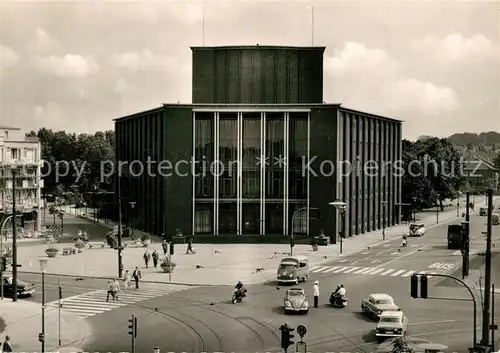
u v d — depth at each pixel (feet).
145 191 309.22
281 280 169.48
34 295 157.69
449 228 246.68
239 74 289.94
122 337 116.98
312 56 290.76
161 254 228.84
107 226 340.18
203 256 223.71
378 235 298.76
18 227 280.92
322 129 263.29
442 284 168.55
